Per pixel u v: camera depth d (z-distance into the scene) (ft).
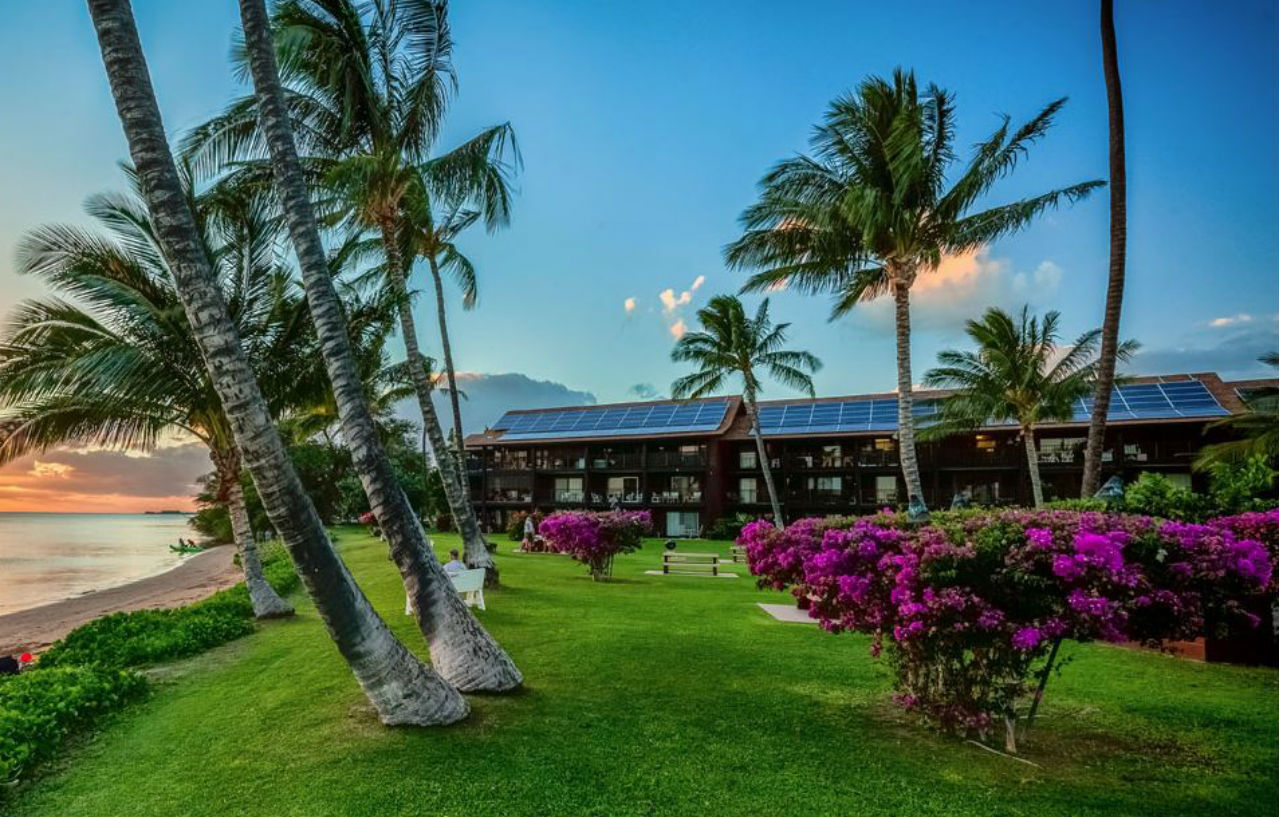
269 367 47.73
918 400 132.46
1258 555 16.30
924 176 60.13
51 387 40.29
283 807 16.52
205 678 29.60
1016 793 16.34
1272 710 21.94
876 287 71.72
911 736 20.04
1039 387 98.32
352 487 182.29
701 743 19.75
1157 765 17.80
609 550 62.69
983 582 17.62
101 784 18.60
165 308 44.11
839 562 19.51
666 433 148.97
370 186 47.29
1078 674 26.30
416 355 55.16
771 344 118.42
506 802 16.43
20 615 66.18
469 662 24.16
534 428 170.91
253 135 48.34
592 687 24.95
